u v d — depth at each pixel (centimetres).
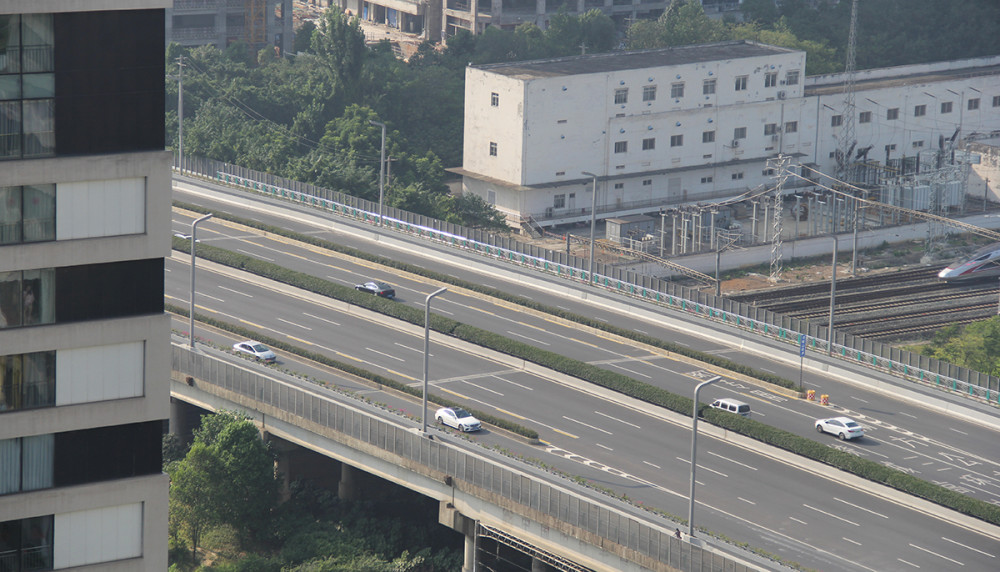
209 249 19438
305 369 15625
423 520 14100
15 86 6000
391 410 14212
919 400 15075
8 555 6247
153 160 6256
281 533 13900
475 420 13925
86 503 6322
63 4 5981
